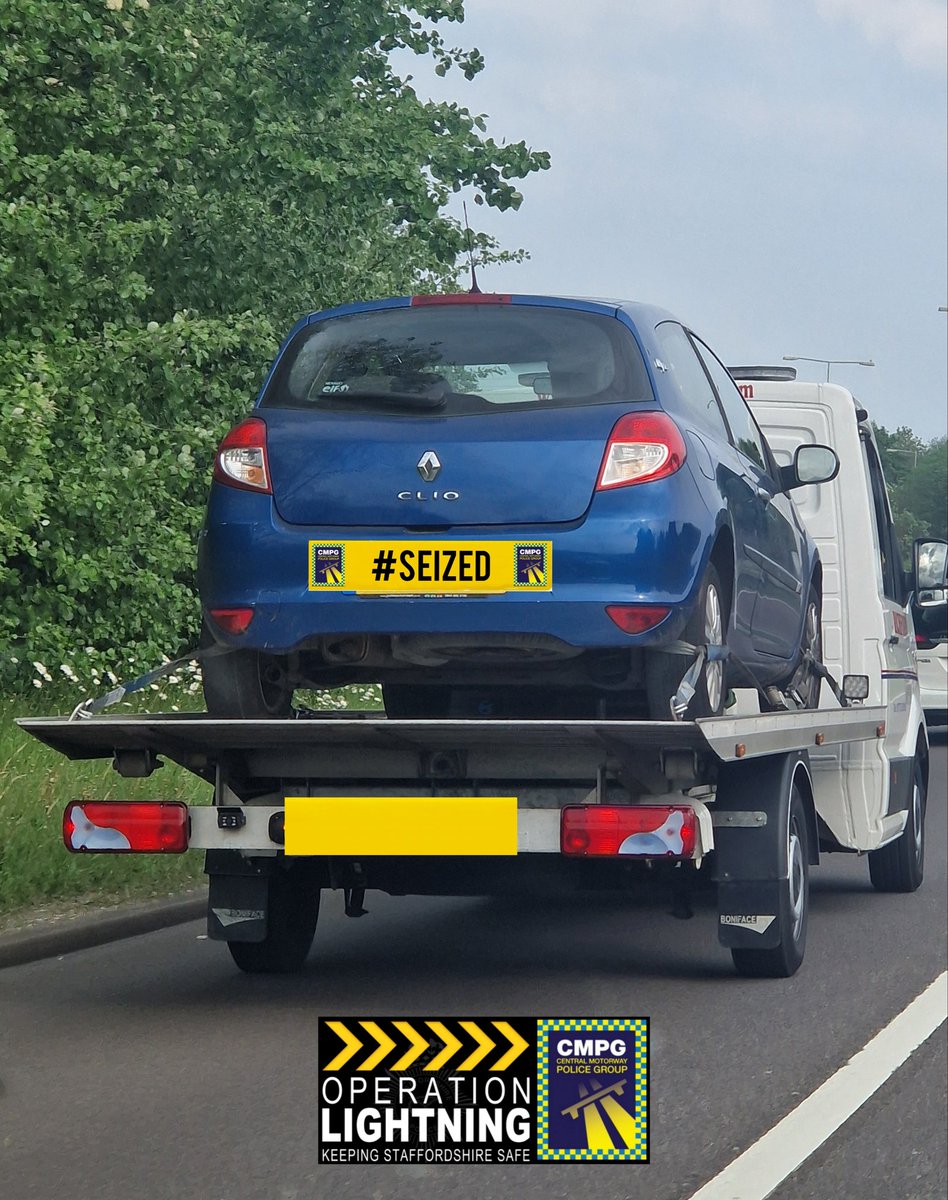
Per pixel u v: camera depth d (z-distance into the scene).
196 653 7.34
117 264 16.89
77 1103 5.73
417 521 6.91
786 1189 4.84
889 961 8.44
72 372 15.96
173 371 16.73
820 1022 7.01
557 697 8.14
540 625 6.79
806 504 10.62
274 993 7.64
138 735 7.07
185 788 11.40
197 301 18.86
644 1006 7.32
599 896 10.86
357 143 20.16
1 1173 4.93
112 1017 7.13
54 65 16.94
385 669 7.35
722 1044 6.60
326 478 7.01
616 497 6.86
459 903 10.60
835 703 10.40
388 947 8.91
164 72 17.00
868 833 9.91
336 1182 4.88
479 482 6.89
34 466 14.20
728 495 7.66
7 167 15.63
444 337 7.29
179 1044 6.61
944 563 11.30
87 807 7.27
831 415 10.72
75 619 16.47
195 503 17.67
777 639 8.89
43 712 14.52
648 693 6.96
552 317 7.29
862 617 10.47
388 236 21.27
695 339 8.34
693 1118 5.56
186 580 17.92
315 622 6.93
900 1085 6.01
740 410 8.93
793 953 7.97
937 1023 7.00
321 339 7.41
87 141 16.86
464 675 7.29
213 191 18.53
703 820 6.97
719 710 7.46
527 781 7.18
